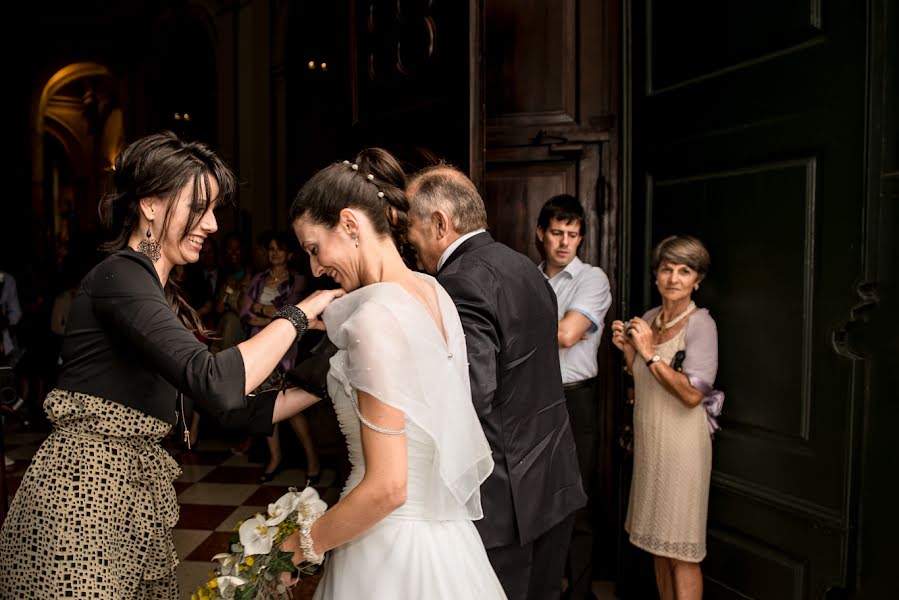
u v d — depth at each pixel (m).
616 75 3.30
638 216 3.12
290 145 7.81
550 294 2.10
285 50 7.74
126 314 1.51
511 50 3.39
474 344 1.78
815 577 2.32
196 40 9.95
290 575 1.55
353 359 1.36
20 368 6.25
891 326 2.09
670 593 2.73
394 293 1.43
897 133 2.05
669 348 2.64
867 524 2.16
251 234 8.50
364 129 3.35
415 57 2.94
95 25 12.21
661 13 2.95
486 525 1.85
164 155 1.61
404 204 1.61
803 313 2.34
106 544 1.57
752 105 2.51
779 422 2.44
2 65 12.46
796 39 2.34
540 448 1.96
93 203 16.97
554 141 3.35
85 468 1.57
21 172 12.73
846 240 2.20
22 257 12.44
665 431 2.60
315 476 4.71
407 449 1.45
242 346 1.49
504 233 3.47
